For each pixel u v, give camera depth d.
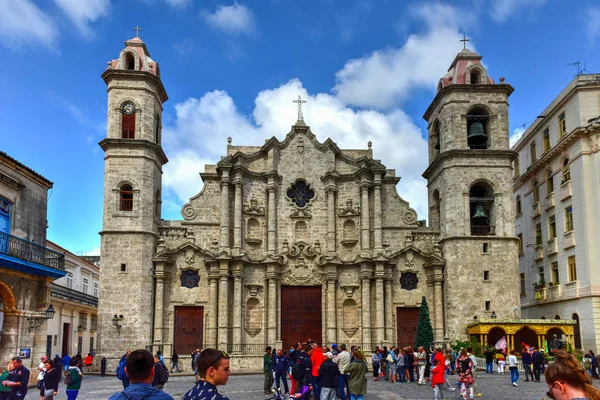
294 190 54.69
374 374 37.28
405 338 51.31
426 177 57.31
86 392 32.19
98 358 46.38
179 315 50.38
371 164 53.78
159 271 49.34
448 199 50.72
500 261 49.47
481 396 27.41
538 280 56.16
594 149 46.94
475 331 45.72
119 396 7.02
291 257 52.88
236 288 50.47
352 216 53.59
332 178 53.78
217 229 52.62
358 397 20.84
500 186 50.72
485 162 51.03
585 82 48.50
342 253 53.31
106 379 41.62
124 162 49.72
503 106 52.19
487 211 52.09
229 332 50.38
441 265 50.25
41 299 36.69
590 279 45.94
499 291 48.88
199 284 51.00
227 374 7.94
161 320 48.84
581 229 47.56
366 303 50.59
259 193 53.88
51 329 51.16
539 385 32.47
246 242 52.72
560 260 51.34
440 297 50.28
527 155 60.59
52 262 38.31
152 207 50.09
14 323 34.41
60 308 53.69
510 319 44.62
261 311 51.38
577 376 6.41
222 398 7.55
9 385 19.38
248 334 51.03
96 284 74.38
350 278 52.25
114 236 48.47
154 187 50.97
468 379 25.41
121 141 49.59
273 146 54.25
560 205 51.56
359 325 51.34
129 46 52.88
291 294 52.53
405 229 53.38
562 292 50.50
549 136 54.81
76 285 65.31
